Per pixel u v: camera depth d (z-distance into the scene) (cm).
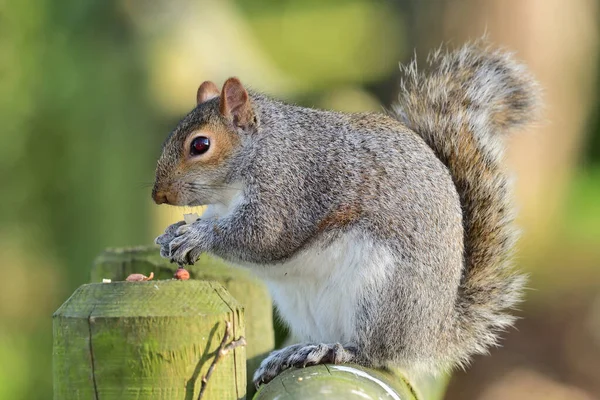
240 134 368
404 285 364
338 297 366
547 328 569
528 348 557
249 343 366
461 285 368
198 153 368
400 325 364
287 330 378
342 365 360
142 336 346
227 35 516
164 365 346
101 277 367
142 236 469
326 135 367
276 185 367
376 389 352
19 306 489
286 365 362
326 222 366
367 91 666
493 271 368
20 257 489
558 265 604
